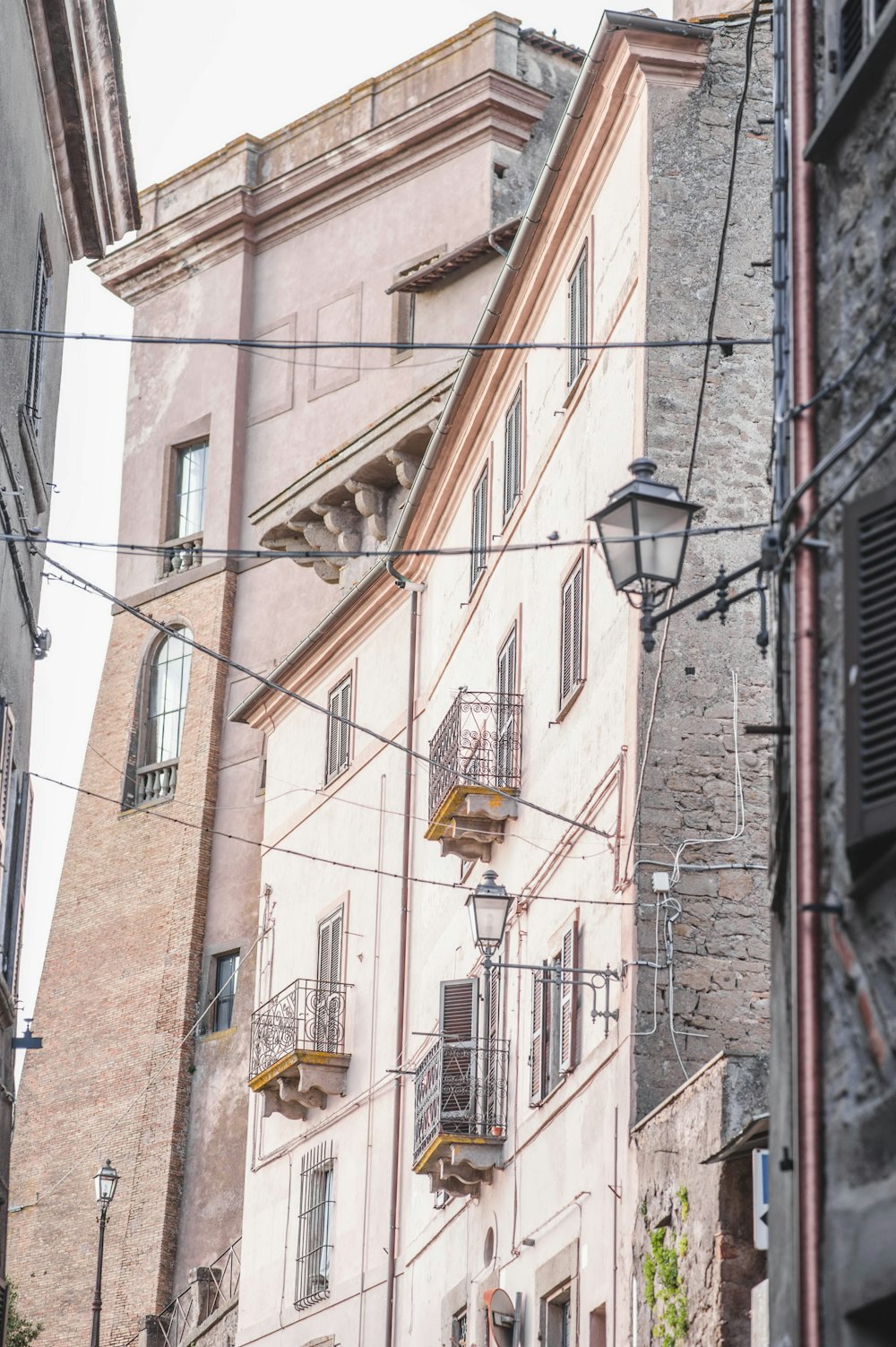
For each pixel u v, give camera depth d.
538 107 47.12
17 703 24.86
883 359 12.15
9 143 22.94
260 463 50.81
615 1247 22.70
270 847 36.75
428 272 43.81
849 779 11.25
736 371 25.14
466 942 31.33
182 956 47.88
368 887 36.59
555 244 29.41
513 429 31.50
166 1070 47.12
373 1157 34.56
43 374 26.25
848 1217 11.04
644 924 23.20
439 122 47.28
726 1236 19.33
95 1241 47.06
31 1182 48.88
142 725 51.50
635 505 15.89
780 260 14.04
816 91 13.38
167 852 49.44
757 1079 19.83
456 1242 30.09
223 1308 40.41
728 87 26.25
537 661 29.08
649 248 25.48
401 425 38.94
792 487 12.82
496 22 46.88
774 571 13.12
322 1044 36.50
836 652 11.95
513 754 29.41
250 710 43.28
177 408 53.16
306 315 50.53
